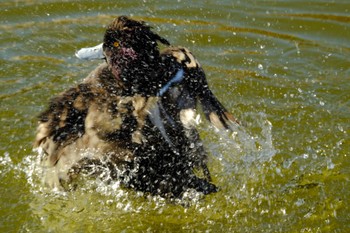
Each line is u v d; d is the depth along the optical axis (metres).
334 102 12.02
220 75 12.73
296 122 11.40
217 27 14.70
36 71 12.58
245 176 10.08
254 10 15.67
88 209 9.37
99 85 8.94
